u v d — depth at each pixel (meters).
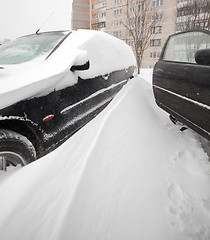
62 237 0.67
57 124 1.42
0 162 1.01
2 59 1.79
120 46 3.34
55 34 2.10
